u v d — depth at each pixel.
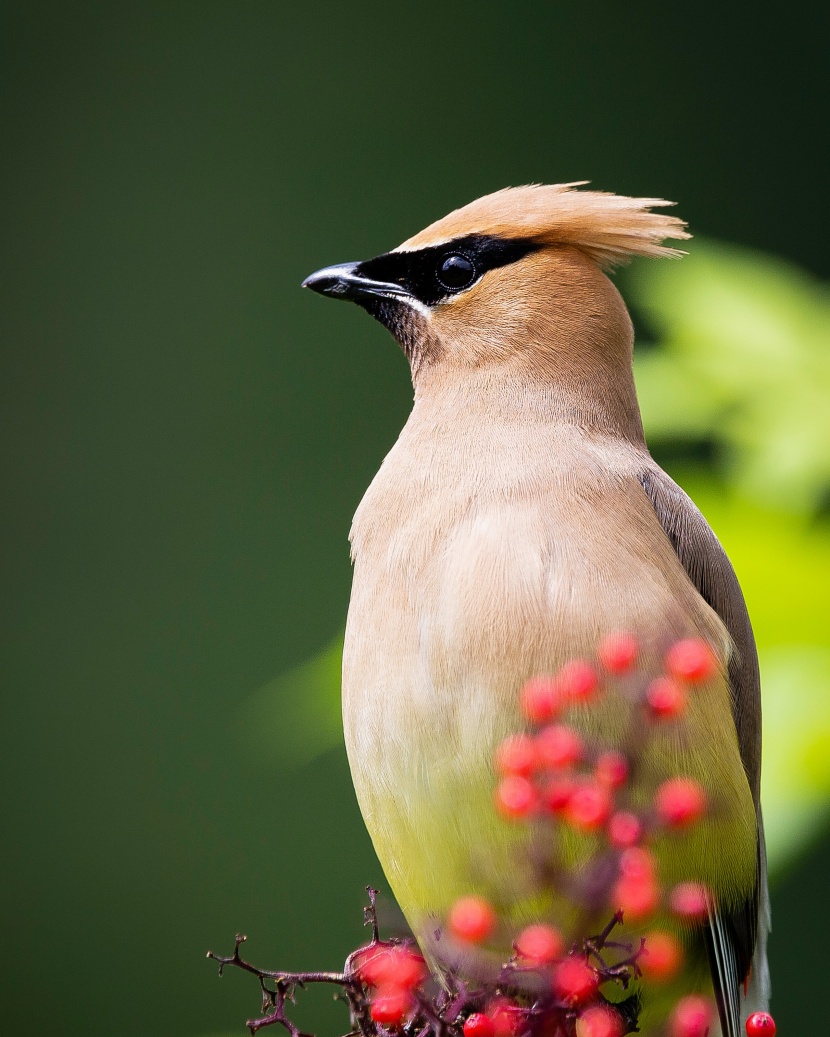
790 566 6.84
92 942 14.74
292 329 16.20
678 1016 5.38
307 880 14.54
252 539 15.77
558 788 5.57
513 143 16.48
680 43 16.52
